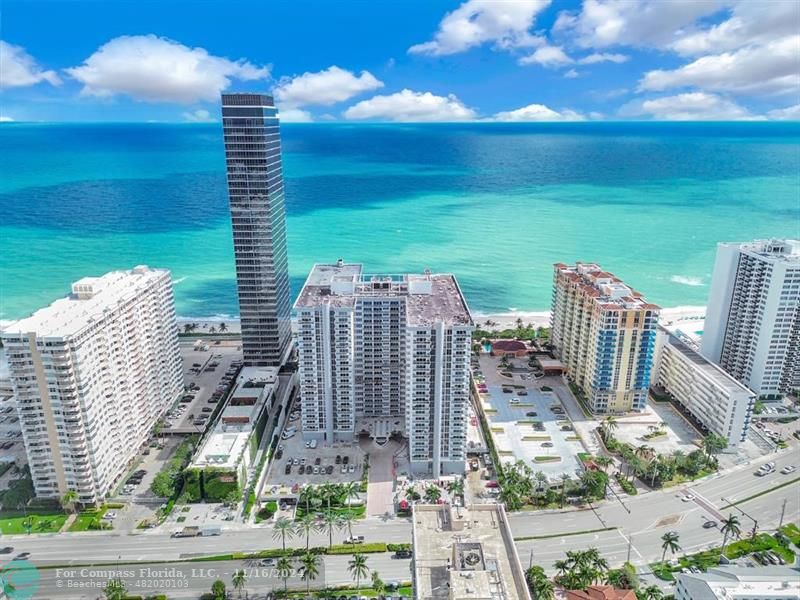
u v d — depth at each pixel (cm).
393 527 19950
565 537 19388
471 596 9988
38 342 18625
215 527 19762
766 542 18938
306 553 18075
